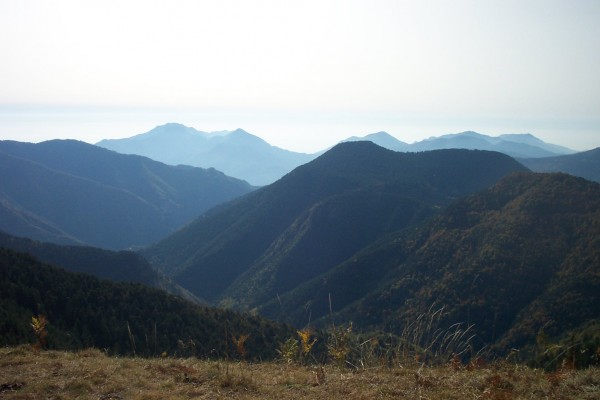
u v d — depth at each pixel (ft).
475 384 24.99
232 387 26.25
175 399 23.84
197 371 30.17
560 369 27.91
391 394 23.72
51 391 25.61
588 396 22.09
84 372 29.01
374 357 31.63
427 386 24.99
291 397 24.12
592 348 30.86
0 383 26.48
